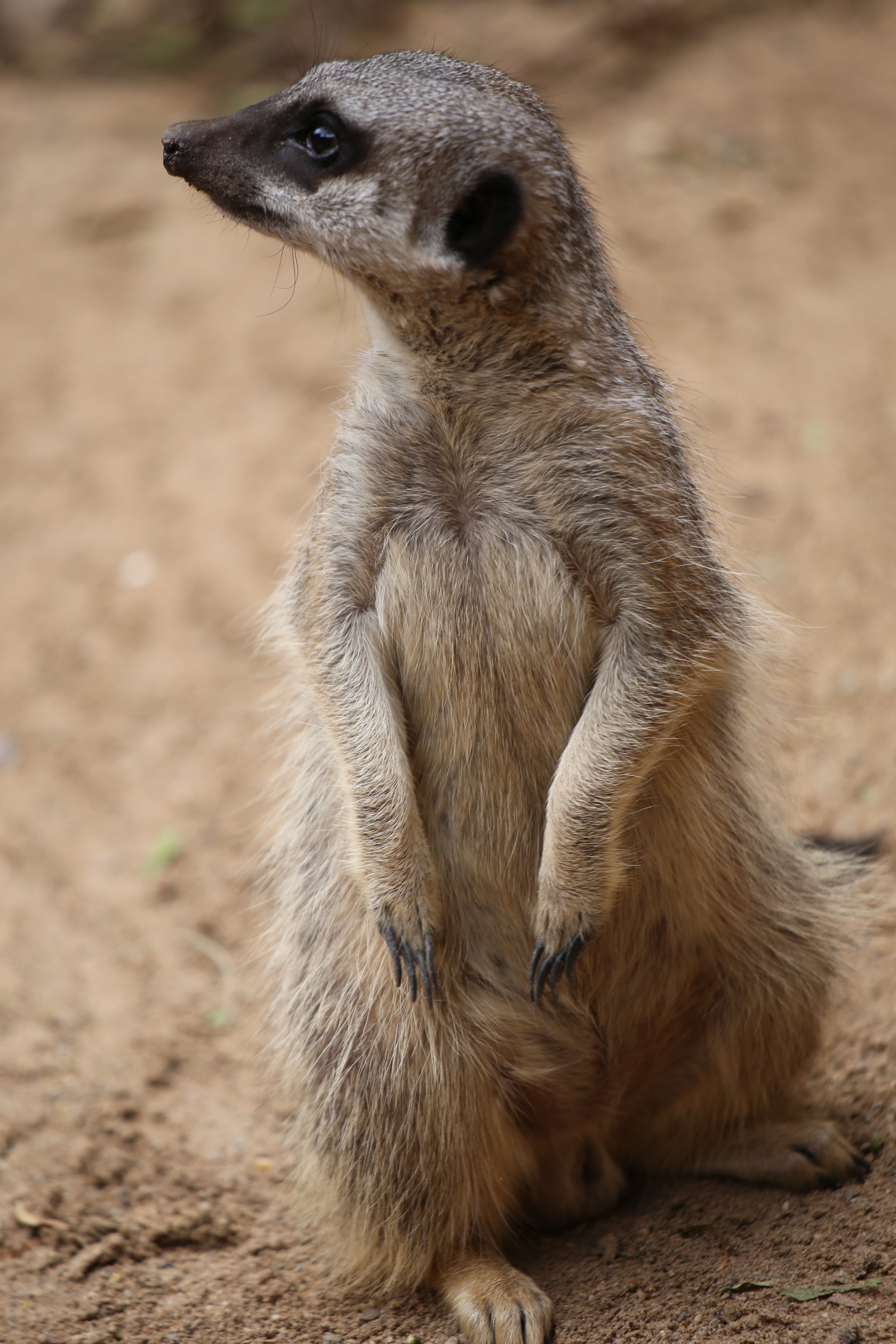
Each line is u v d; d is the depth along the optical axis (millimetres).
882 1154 6160
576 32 18516
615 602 5535
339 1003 6156
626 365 5645
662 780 5844
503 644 5531
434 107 5320
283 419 13516
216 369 14430
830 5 19922
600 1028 6047
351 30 19453
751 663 6191
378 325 5598
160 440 13648
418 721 5781
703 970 6211
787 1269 5438
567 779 5445
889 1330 4922
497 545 5523
